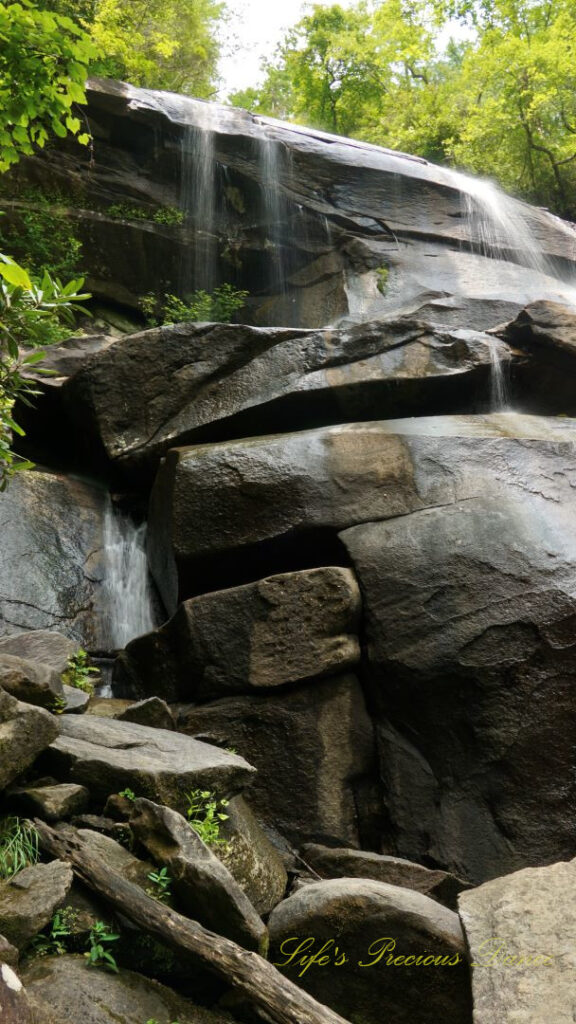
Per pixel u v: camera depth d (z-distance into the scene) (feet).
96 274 45.47
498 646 21.03
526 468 23.85
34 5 19.35
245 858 17.70
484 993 14.02
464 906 15.98
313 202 48.08
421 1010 15.53
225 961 14.12
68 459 33.42
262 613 22.67
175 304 46.34
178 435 28.96
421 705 21.48
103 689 26.35
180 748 18.89
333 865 19.54
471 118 76.33
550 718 20.61
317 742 21.75
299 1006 13.84
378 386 28.94
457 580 21.84
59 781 17.12
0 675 17.76
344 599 22.13
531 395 30.40
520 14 83.92
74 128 21.70
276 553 24.34
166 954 15.05
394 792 21.35
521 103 74.08
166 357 29.86
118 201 46.34
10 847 15.17
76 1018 12.96
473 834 20.47
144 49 73.56
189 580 25.21
